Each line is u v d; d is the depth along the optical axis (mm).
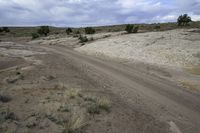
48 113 8273
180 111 11359
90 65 24766
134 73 21031
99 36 59406
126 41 43125
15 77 14914
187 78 19406
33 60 25531
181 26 68375
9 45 48906
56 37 75625
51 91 11539
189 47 33281
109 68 23328
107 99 11164
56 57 30578
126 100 12250
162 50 32188
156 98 13336
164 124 9352
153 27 76188
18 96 10500
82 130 7305
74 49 46125
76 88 12539
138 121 9062
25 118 7816
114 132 7645
